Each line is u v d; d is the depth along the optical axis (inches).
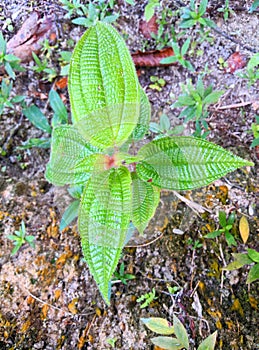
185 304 9.3
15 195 10.5
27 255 9.7
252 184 10.6
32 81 11.7
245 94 11.4
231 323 9.2
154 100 11.7
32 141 10.7
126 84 5.9
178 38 11.9
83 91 5.9
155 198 7.4
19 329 9.0
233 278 9.6
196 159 6.6
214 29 11.7
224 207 10.3
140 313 9.2
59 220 10.2
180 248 9.8
